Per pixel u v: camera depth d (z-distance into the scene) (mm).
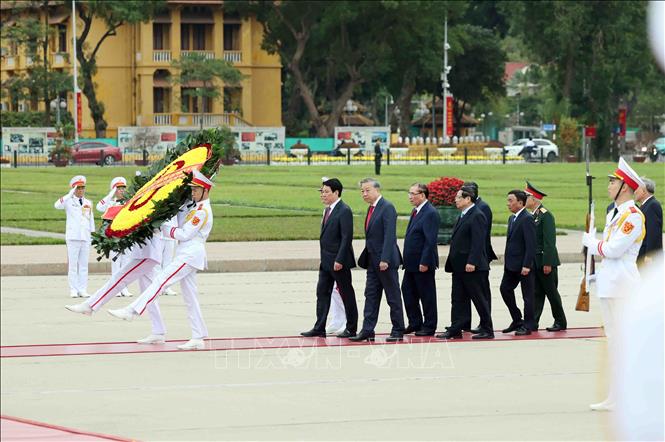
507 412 21266
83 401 22688
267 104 199000
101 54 193000
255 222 71875
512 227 31344
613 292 21594
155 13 187625
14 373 25953
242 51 195125
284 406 22047
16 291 41750
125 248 26922
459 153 182500
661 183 110375
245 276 46781
